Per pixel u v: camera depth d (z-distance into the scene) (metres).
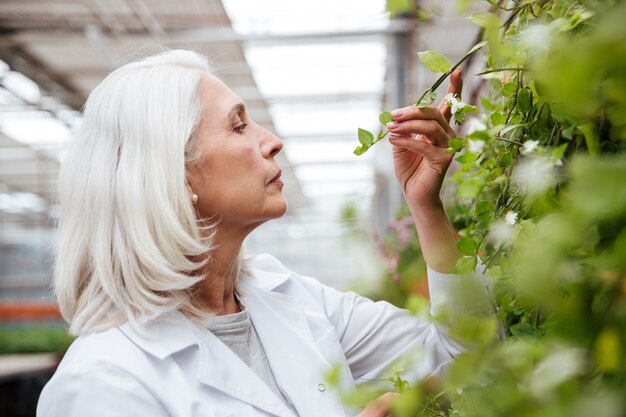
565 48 0.35
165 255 1.07
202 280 1.18
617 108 0.50
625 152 0.55
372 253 3.06
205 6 5.11
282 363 1.19
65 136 10.01
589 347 0.41
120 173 1.08
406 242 2.71
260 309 1.26
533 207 0.70
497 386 0.49
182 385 1.04
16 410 6.18
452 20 2.23
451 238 1.16
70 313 1.15
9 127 9.36
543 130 0.76
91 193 1.11
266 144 1.16
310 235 22.45
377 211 6.89
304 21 5.41
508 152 0.84
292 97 7.89
